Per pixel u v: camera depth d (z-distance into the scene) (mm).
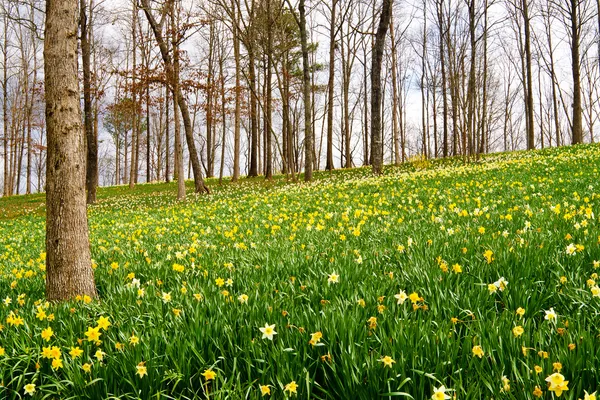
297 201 13789
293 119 51875
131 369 2564
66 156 4371
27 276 5734
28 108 43781
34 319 3562
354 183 17125
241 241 7574
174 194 25750
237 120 29516
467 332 2744
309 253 5375
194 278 4668
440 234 5543
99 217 16797
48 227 4402
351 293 3496
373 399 2197
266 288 3924
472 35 24891
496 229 5805
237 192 21953
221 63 32188
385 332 2668
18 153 47031
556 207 6262
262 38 22094
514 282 3432
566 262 3812
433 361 2348
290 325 2826
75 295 4348
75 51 4453
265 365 2514
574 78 29750
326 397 2373
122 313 3537
